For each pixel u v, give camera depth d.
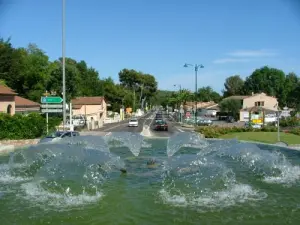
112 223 11.09
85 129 55.09
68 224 11.08
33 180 15.76
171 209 12.45
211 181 15.52
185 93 99.44
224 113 100.00
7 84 76.62
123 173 18.50
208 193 14.26
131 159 23.62
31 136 35.50
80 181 15.26
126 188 15.27
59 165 16.67
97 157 18.11
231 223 11.02
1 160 23.50
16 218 11.62
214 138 37.75
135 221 11.27
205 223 11.03
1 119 33.66
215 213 12.01
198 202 13.23
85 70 130.50
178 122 84.75
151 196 14.03
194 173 16.36
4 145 30.77
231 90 166.75
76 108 83.62
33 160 20.88
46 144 22.89
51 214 12.00
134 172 18.80
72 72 79.75
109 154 19.30
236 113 93.94
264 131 44.34
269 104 99.38
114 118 93.62
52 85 78.00
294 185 15.88
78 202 13.27
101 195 14.13
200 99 150.38
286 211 12.20
